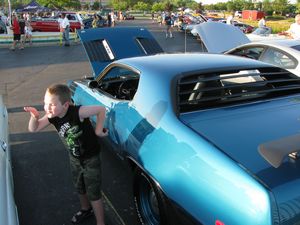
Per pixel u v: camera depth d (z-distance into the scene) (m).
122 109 3.38
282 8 80.25
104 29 6.12
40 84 9.88
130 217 3.51
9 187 2.65
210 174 2.29
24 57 15.17
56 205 3.73
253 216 2.00
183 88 3.06
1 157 2.86
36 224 3.42
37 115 2.83
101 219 3.18
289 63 5.69
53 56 15.47
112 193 3.92
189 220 2.45
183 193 2.46
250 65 3.45
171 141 2.65
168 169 2.59
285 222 1.98
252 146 2.37
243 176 2.12
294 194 2.03
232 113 2.86
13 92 8.96
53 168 4.54
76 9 89.75
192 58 3.59
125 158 3.33
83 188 3.22
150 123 2.92
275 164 1.96
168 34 26.69
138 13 93.12
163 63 3.41
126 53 5.93
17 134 5.77
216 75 3.25
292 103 3.11
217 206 2.21
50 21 25.17
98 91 4.16
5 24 23.14
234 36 7.68
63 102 2.77
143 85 3.20
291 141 2.07
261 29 15.45
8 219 2.20
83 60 14.27
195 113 2.86
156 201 2.95
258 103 3.10
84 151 2.94
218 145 2.40
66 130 2.87
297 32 9.15
